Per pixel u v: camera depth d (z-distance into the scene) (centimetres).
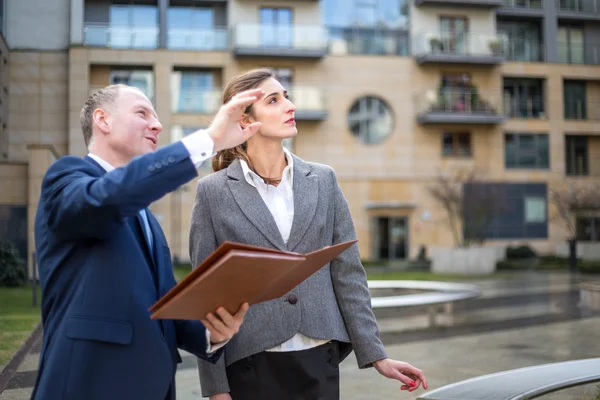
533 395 306
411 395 501
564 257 2908
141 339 168
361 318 223
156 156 159
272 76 230
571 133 3138
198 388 520
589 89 3212
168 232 2623
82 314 165
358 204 2898
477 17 3047
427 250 2911
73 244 169
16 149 2567
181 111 2697
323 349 217
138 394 166
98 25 2662
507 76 3086
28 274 1748
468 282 1853
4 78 2461
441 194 2702
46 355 170
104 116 188
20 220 1759
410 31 3000
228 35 2792
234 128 167
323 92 2852
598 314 1051
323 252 170
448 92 2964
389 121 2956
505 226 3036
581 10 3181
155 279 183
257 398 211
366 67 2936
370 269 2491
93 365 162
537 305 1225
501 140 3047
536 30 3191
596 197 2781
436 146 2980
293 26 2816
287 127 225
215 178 230
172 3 2781
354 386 539
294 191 225
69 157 175
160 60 2700
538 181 3078
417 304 834
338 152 2895
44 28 2623
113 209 156
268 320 211
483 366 621
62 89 2619
